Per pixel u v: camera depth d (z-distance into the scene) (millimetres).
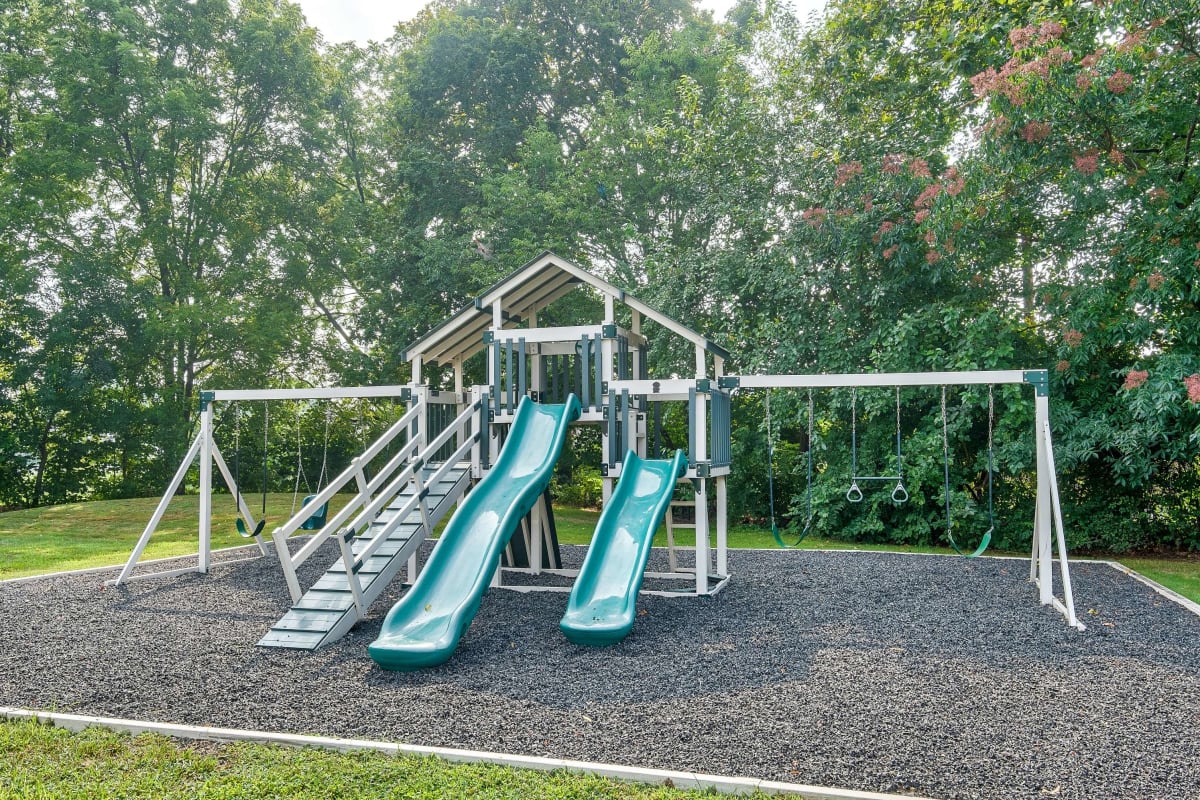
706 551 8352
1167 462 12000
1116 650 6199
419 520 8070
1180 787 3717
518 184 17766
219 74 20266
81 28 17969
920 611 7598
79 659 6062
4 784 3797
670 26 21656
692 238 16406
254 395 9664
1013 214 12180
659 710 4816
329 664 5969
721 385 8695
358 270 20672
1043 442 7914
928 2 12195
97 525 15242
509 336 8781
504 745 4297
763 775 3871
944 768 3930
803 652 6145
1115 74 9281
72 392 17703
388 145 22188
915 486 12633
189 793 3680
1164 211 10352
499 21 21062
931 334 12680
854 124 13281
